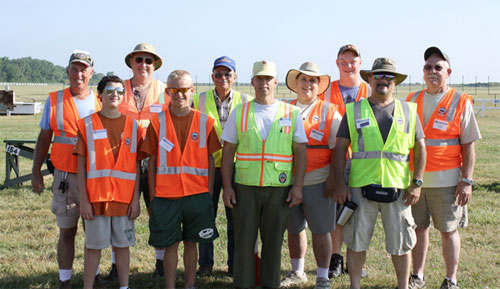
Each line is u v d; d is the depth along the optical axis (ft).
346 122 14.83
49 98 15.87
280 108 15.03
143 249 20.25
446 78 15.90
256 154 14.67
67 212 15.26
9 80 481.87
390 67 14.37
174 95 14.62
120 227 14.62
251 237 15.08
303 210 15.97
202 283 16.67
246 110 14.97
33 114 84.28
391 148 14.23
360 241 14.62
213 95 17.44
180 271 17.87
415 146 14.58
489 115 83.87
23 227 22.97
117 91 14.46
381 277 17.21
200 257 17.66
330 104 16.39
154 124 14.87
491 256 19.06
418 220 16.14
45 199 28.35
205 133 15.03
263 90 14.78
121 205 14.56
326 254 15.80
